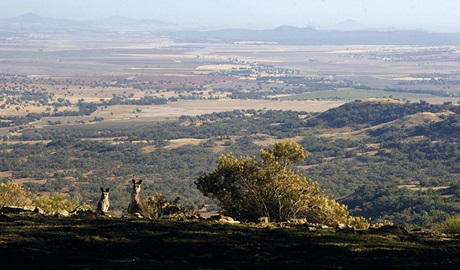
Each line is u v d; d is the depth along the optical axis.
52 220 16.16
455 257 12.51
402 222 91.44
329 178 166.62
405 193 112.00
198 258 12.33
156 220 16.83
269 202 27.31
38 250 12.44
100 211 18.56
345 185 157.38
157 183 162.12
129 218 17.16
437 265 11.68
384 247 13.51
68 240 13.44
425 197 103.94
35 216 16.98
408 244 14.08
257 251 13.05
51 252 12.38
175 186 158.12
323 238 14.61
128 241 13.52
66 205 27.55
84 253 12.41
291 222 18.53
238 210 27.34
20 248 12.52
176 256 12.46
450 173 174.00
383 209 105.62
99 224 15.55
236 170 27.78
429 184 138.38
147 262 11.80
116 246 13.07
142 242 13.48
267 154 28.31
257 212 27.11
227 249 13.13
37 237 13.70
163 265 11.62
